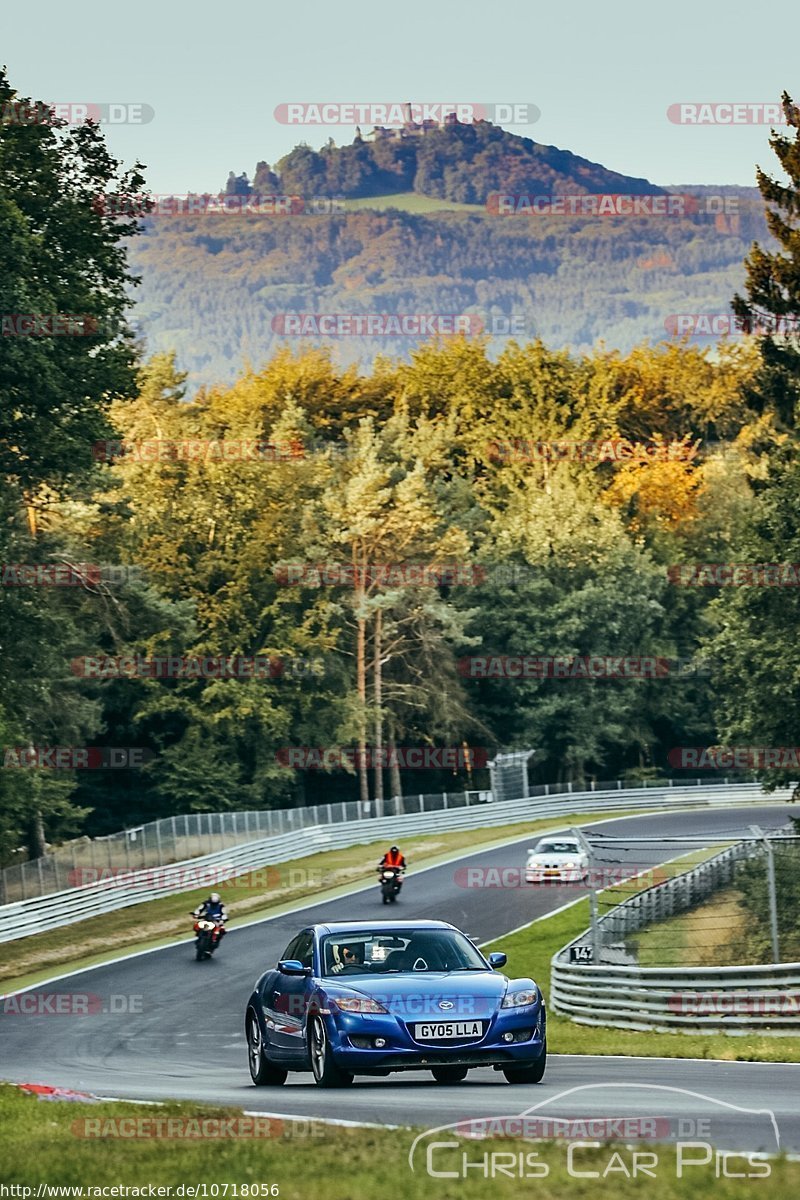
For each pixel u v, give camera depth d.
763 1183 16.17
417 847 131.88
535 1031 28.94
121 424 183.25
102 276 88.81
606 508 198.62
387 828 138.50
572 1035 48.50
